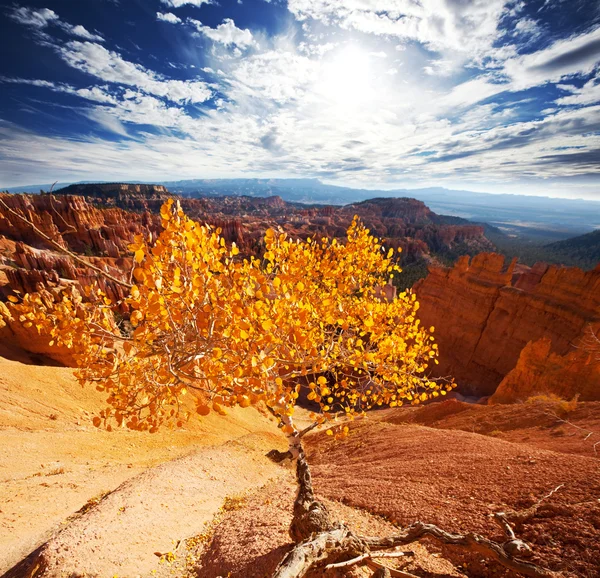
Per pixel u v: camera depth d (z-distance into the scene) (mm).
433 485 9227
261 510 9227
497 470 8953
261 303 3998
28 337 36281
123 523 8258
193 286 4082
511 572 5355
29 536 9016
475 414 21000
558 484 7215
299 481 6656
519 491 7480
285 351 5055
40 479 12508
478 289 54469
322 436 23719
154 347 4422
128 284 3898
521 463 8977
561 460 8453
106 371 4523
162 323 4102
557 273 45375
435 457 11469
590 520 5742
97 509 8773
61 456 15672
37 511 10188
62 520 9969
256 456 16906
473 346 53000
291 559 4336
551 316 43906
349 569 5445
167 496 10336
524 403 19906
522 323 47188
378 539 5898
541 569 4855
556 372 27625
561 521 5965
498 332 49875
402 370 6742
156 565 7227
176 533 8695
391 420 27953
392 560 6195
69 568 6391
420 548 6680
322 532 5449
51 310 4480
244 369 3924
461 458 10633
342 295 7332
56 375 23719
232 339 4137
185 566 7453
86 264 3555
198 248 4027
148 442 20328
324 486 11492
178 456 18609
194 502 10594
